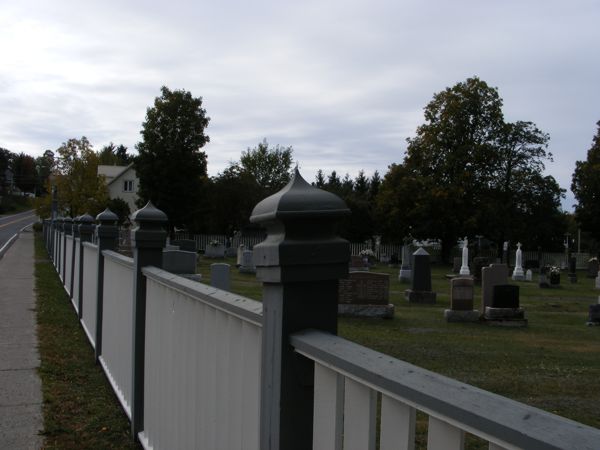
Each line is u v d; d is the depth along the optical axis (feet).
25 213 410.31
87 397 18.48
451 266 151.64
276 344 6.06
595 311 47.37
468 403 3.68
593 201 169.68
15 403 17.63
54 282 54.65
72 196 167.53
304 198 5.74
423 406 4.06
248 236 176.45
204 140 178.50
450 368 26.45
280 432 5.96
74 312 35.96
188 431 10.06
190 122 175.22
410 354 29.78
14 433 15.17
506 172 168.14
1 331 29.14
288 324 5.94
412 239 166.09
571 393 21.97
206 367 9.14
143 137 176.14
